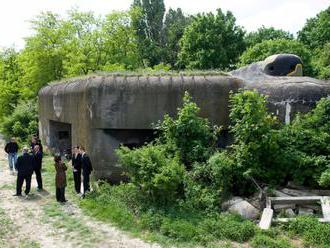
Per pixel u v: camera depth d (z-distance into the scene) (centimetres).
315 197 825
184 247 710
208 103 1108
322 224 728
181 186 908
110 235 775
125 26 2855
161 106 1112
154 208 852
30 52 2561
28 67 2591
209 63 3203
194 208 855
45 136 1783
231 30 3353
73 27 2641
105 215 872
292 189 887
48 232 802
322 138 909
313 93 1012
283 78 1111
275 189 884
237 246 705
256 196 873
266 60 1236
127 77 1152
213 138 1033
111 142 1138
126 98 1117
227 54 3303
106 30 2775
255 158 899
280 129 973
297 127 946
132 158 906
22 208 956
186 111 1007
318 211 825
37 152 1119
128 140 1152
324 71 2520
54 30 2566
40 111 1903
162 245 720
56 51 2520
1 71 2941
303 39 3947
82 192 1066
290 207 834
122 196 952
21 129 2134
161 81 1124
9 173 1356
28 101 2467
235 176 909
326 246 674
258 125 897
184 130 1003
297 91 1014
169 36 4838
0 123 2686
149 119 1116
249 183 904
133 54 2939
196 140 1002
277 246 680
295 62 1223
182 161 994
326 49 2877
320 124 944
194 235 746
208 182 928
